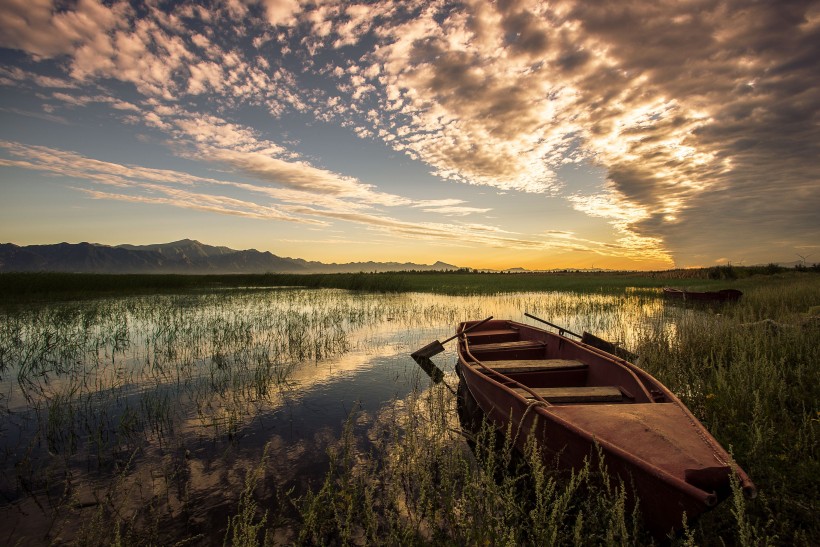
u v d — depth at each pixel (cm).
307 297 2909
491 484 417
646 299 2650
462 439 647
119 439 623
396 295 3072
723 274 4475
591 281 4681
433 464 546
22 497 495
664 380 763
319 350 1249
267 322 1759
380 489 503
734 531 375
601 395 577
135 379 961
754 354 823
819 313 1269
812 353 819
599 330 1550
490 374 742
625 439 405
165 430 680
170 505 480
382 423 709
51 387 907
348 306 2333
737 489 305
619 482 379
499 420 609
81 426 696
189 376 986
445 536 411
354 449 612
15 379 966
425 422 713
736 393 627
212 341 1350
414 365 1095
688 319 1442
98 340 1348
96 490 510
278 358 1159
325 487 454
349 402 812
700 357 922
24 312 1991
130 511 468
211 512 468
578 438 418
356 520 451
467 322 1253
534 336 1055
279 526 443
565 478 444
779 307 1597
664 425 423
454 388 914
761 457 466
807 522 382
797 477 432
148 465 571
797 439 496
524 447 495
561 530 390
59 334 1464
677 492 330
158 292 3338
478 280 4978
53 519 452
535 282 4531
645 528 365
